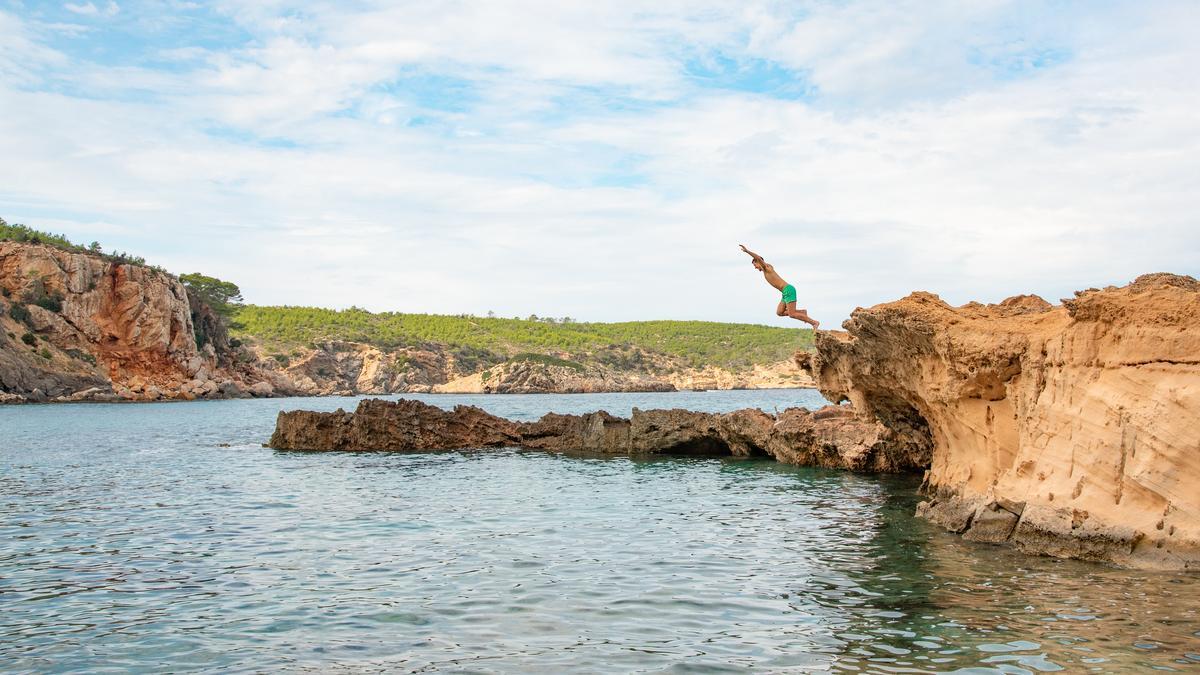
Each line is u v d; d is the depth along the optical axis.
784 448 40.03
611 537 21.52
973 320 22.02
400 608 15.05
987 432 21.39
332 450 48.31
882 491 29.56
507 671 11.92
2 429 68.38
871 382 27.97
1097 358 18.19
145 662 12.44
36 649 13.00
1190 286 19.45
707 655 12.47
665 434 44.94
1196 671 11.20
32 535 22.11
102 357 135.88
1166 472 16.55
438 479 34.34
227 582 16.97
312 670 12.05
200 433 64.31
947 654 12.21
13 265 130.38
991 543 19.70
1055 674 11.25
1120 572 16.34
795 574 17.23
